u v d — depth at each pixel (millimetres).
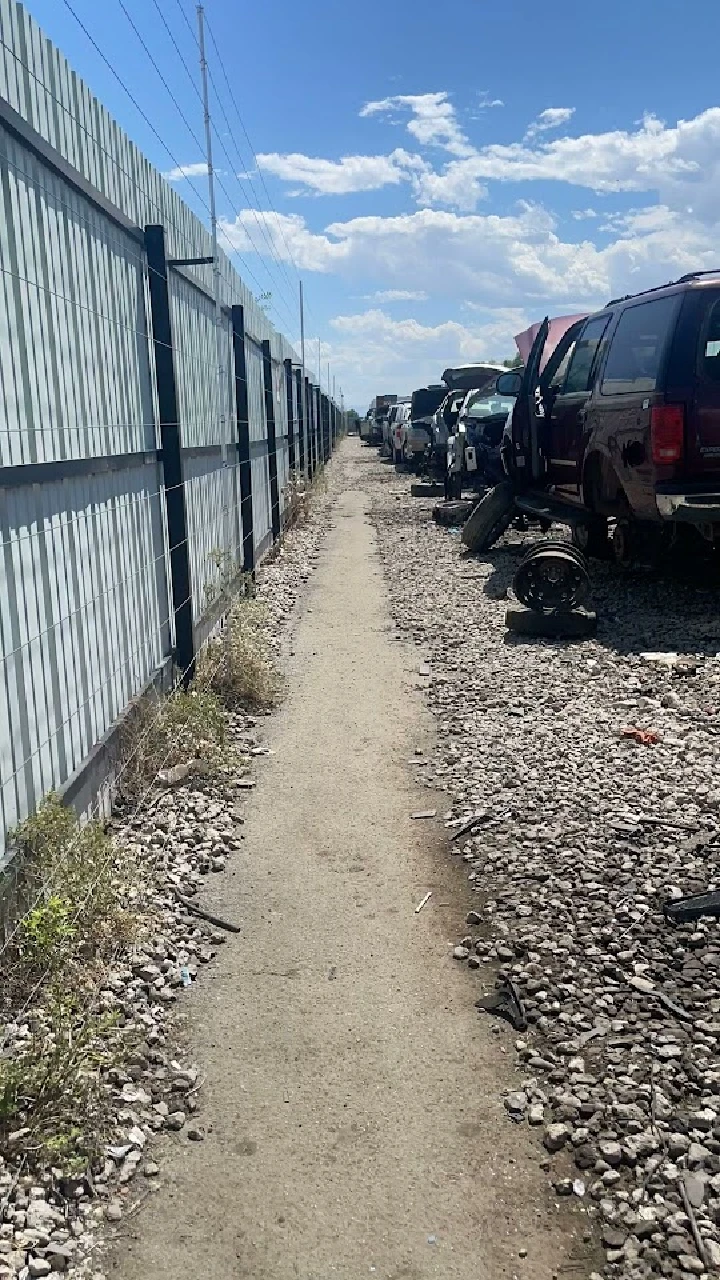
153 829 5449
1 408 4031
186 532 7398
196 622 8148
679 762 6066
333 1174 3131
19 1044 3535
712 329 8727
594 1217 2943
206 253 9570
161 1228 2945
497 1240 2883
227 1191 3074
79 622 5090
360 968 4211
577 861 4902
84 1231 2918
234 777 6297
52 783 4598
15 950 3938
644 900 4512
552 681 7922
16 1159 3070
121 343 6184
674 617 9562
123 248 6344
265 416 15797
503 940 4320
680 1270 2742
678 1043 3602
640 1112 3283
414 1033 3785
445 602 11484
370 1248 2871
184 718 6617
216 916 4652
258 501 14547
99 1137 3221
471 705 7512
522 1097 3404
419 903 4703
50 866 4129
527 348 15641
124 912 4371
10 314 4168
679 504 8602
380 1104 3422
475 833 5336
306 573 14234
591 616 9172
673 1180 3020
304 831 5527
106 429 5715
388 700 7828
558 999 3918
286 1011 3939
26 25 4457
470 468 18734
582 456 10953
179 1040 3781
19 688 4203
